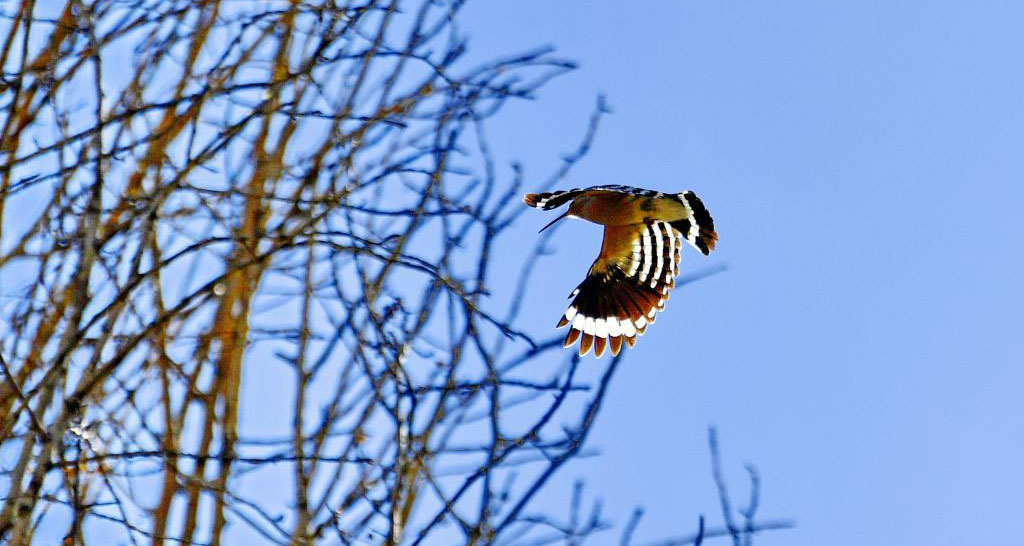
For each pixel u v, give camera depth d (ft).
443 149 35.91
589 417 32.83
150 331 30.60
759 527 33.45
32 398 29.68
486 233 33.40
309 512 30.99
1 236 36.11
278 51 40.01
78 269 31.17
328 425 32.96
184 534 33.91
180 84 39.19
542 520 32.89
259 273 37.35
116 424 34.83
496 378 31.73
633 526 32.96
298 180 38.58
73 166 33.37
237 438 34.71
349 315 33.35
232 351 36.11
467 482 31.14
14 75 36.47
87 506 30.12
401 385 31.71
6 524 28.71
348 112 37.19
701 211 47.93
